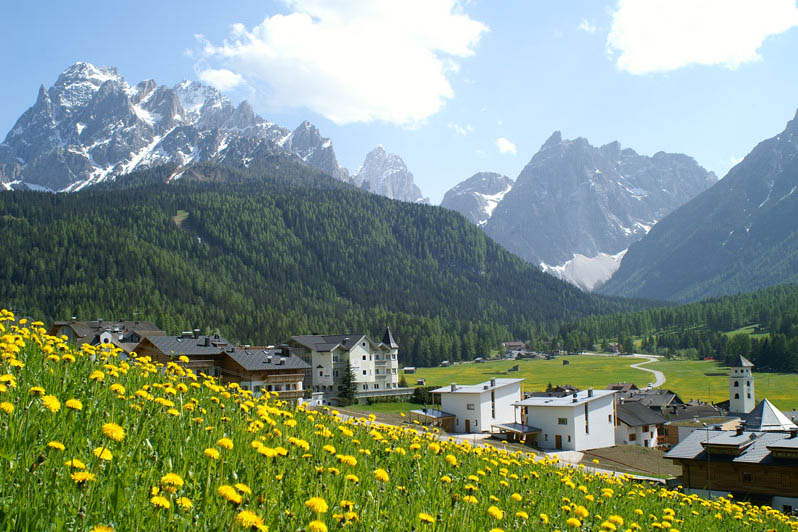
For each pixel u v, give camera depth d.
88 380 9.74
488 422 73.50
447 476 10.47
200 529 5.71
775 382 159.62
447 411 75.75
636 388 139.75
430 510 8.66
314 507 6.01
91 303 174.62
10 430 6.33
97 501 5.51
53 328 88.88
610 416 71.44
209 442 8.62
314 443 10.53
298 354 95.94
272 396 15.16
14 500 5.08
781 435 45.84
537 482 14.29
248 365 64.75
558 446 67.94
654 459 64.38
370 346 100.94
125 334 94.38
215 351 66.19
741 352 198.25
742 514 20.08
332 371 94.00
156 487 5.70
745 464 42.69
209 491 6.48
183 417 9.58
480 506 9.40
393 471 10.60
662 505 17.70
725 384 161.75
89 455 6.55
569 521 9.63
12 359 9.10
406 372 197.25
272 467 7.97
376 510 7.67
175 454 7.72
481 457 15.34
